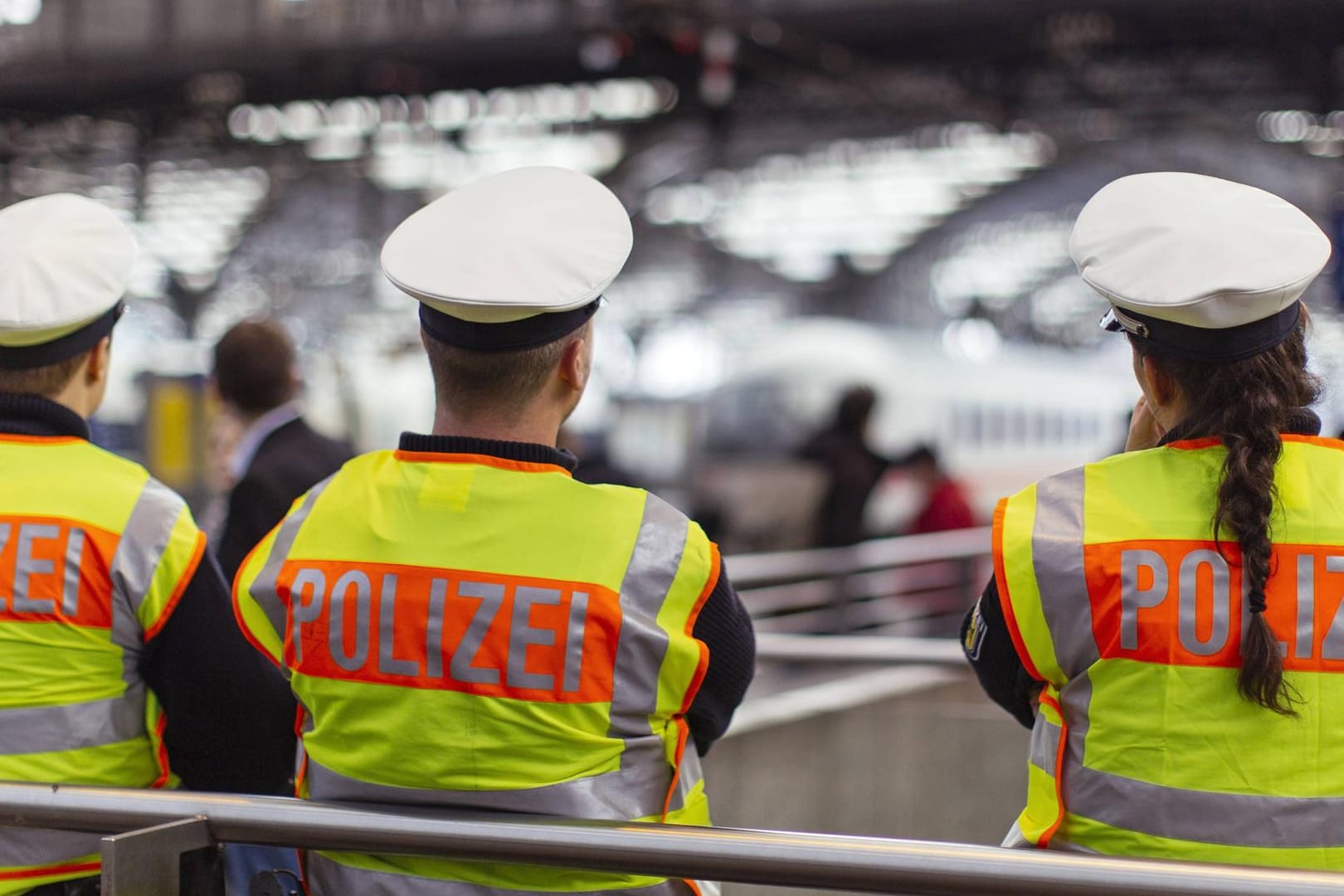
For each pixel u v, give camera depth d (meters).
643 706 1.68
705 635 1.71
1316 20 15.77
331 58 16.89
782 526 16.83
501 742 1.66
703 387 19.06
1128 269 1.69
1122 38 16.80
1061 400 25.08
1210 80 19.36
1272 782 1.60
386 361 16.53
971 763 5.82
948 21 15.59
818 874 1.52
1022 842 1.75
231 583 3.96
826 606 8.93
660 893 1.72
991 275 34.09
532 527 1.69
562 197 1.77
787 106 20.58
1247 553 1.59
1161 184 1.74
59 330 2.03
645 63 15.71
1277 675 1.55
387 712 1.70
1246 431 1.65
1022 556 1.68
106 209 2.17
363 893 1.73
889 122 23.09
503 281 1.67
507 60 16.98
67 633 1.95
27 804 1.75
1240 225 1.66
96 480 2.02
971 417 21.33
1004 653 1.76
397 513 1.73
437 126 22.06
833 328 19.69
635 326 35.41
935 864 1.49
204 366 16.27
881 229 29.80
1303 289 1.63
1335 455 1.69
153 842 1.64
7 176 23.88
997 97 20.08
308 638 1.73
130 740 2.04
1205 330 1.66
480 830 1.60
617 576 1.66
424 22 16.19
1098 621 1.64
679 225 30.00
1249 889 1.42
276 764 2.08
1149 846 1.62
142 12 17.30
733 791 5.42
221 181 25.84
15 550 1.95
